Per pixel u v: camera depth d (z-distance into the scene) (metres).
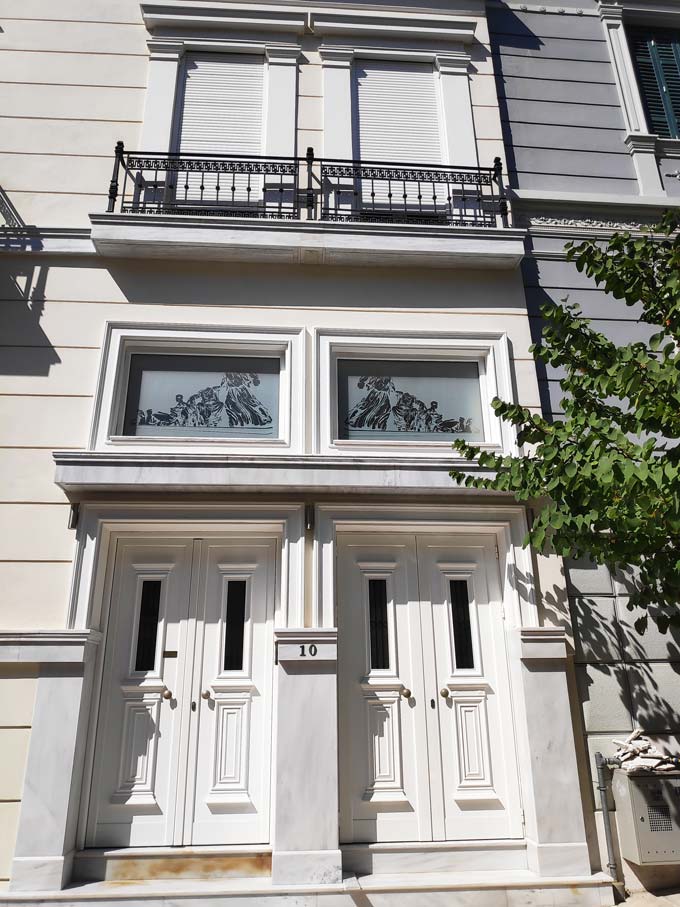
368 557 4.85
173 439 4.81
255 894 3.78
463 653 4.71
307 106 6.03
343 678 4.55
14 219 5.36
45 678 4.11
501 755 4.50
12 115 5.70
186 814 4.20
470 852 4.20
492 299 5.46
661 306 4.07
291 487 4.57
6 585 4.38
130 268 5.25
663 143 6.32
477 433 5.19
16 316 5.04
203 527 4.65
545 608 4.66
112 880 3.96
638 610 4.75
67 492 4.55
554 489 3.70
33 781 3.94
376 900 3.83
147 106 5.84
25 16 6.06
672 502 3.13
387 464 4.63
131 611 4.60
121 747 4.31
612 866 4.11
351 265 5.42
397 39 6.37
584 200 5.95
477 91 6.25
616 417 4.02
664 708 4.54
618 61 6.66
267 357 5.23
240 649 4.57
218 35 6.19
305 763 4.05
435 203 5.86
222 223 5.23
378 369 5.31
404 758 4.43
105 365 4.96
